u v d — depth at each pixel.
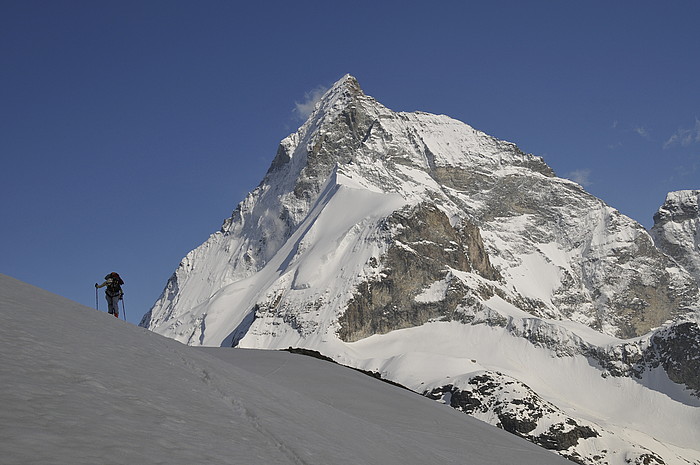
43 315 21.06
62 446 10.90
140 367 18.45
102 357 17.98
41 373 14.45
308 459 15.23
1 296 22.23
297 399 25.12
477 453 30.08
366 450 20.55
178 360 22.00
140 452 11.66
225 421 15.98
